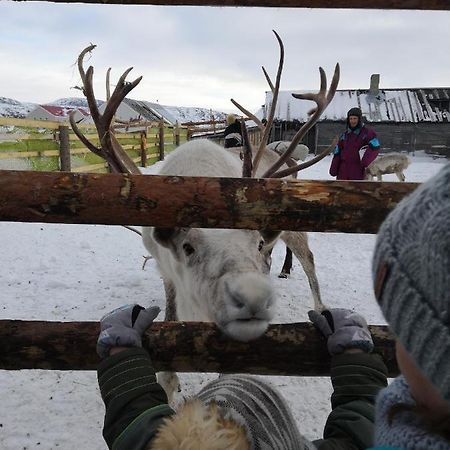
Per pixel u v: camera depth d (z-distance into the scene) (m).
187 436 0.90
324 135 34.94
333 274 5.95
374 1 1.85
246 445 0.93
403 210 0.72
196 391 3.32
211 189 1.60
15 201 1.58
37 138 9.93
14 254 6.16
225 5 1.88
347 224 1.62
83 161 11.88
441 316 0.64
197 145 3.31
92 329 1.70
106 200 1.59
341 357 1.54
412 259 0.68
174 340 1.67
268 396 1.25
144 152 16.94
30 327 1.70
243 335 1.70
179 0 1.87
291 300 4.97
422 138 34.62
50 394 3.14
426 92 37.00
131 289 5.07
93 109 2.24
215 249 2.29
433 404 0.72
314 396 3.26
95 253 6.45
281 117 35.28
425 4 1.85
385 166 14.94
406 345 0.71
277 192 1.61
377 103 36.16
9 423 2.84
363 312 4.70
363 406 1.39
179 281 2.89
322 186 1.62
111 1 1.89
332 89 2.40
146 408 1.34
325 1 1.85
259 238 2.42
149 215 1.61
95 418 2.92
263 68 2.76
